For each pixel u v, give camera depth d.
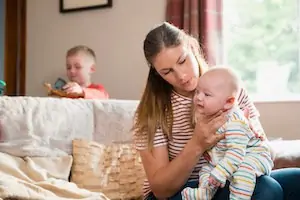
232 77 1.33
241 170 1.25
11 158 1.68
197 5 2.59
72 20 3.17
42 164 1.74
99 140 1.96
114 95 3.01
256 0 2.75
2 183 1.44
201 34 2.57
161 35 1.37
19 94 3.32
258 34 2.74
